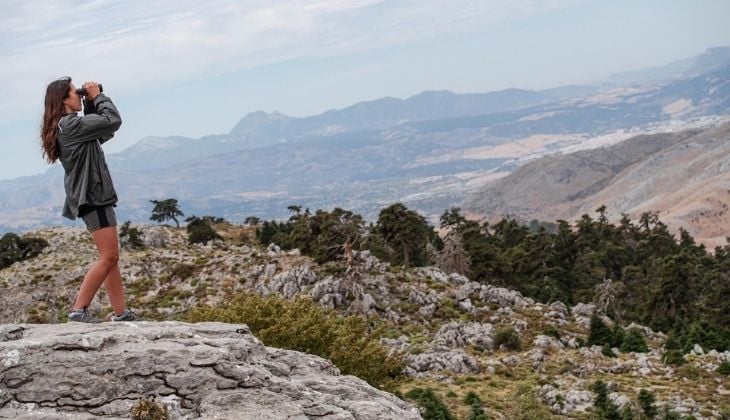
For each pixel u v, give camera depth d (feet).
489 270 454.40
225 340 39.93
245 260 380.17
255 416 35.42
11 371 34.14
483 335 311.47
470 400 226.17
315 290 328.08
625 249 625.00
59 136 39.55
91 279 41.50
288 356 45.29
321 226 412.98
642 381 258.57
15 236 473.67
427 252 566.36
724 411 215.72
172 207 641.81
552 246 588.09
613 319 428.15
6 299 380.37
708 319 393.09
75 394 34.30
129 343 37.42
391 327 313.94
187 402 35.81
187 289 354.95
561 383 254.47
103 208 41.01
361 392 42.93
